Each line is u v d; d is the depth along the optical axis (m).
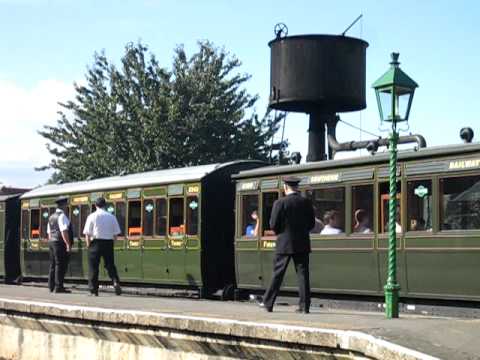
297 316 12.05
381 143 19.61
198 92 36.56
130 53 37.59
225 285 19.31
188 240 19.42
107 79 38.78
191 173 19.64
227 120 36.62
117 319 12.38
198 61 37.56
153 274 20.45
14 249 26.97
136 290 21.28
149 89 36.69
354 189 15.70
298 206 13.09
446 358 8.43
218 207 19.39
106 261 18.41
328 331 9.35
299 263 13.14
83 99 38.72
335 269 15.97
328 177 16.25
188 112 36.31
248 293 18.53
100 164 36.94
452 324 10.63
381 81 12.45
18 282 26.52
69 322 13.52
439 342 9.23
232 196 19.62
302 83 21.72
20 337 14.96
